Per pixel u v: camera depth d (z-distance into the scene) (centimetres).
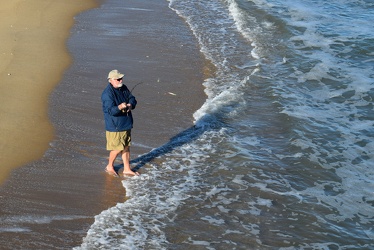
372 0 3412
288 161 1639
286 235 1327
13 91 1884
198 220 1346
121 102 1441
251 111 1927
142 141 1677
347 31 2834
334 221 1395
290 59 2439
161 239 1266
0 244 1196
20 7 2798
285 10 3144
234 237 1301
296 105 1997
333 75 2288
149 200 1402
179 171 1543
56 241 1226
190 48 2498
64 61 2192
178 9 3081
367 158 1689
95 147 1606
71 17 2755
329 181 1563
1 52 2219
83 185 1434
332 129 1844
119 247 1224
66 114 1770
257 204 1432
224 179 1524
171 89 2052
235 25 2864
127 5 3073
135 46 2453
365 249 1304
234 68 2309
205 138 1725
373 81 2248
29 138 1609
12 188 1390
